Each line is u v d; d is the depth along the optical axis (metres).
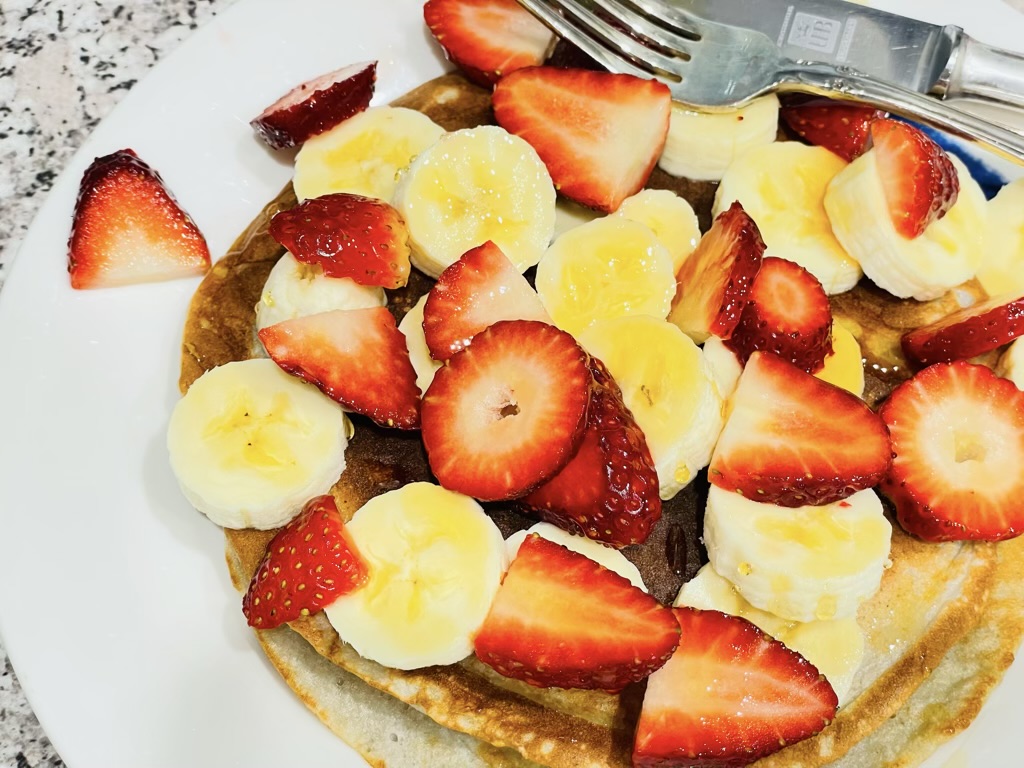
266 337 0.16
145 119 0.19
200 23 0.24
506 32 0.20
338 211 0.17
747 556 0.15
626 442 0.15
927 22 0.20
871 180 0.18
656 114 0.18
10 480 0.16
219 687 0.16
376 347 0.16
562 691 0.16
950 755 0.16
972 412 0.17
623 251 0.17
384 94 0.21
